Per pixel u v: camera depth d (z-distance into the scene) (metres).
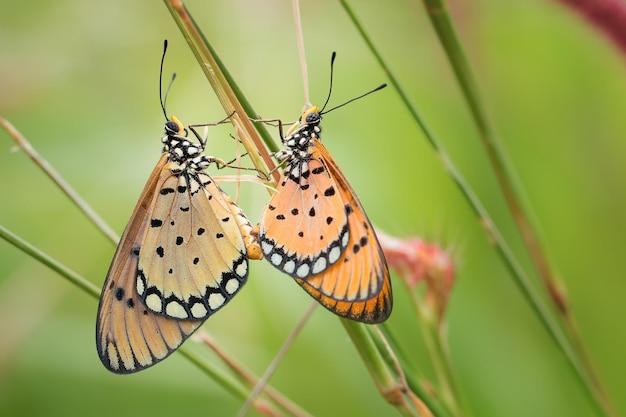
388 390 0.42
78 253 0.50
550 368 0.49
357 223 0.41
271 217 0.42
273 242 0.42
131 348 0.42
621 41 0.44
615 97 0.51
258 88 0.50
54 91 0.51
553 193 0.51
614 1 0.43
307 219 0.42
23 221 0.50
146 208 0.42
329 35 0.51
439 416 0.43
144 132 0.50
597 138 0.51
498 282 0.50
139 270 0.42
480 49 0.51
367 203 0.49
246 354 0.49
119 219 0.50
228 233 0.42
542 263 0.45
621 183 0.51
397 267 0.44
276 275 0.48
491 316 0.49
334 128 0.50
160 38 0.51
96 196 0.50
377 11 0.52
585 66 0.51
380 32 0.52
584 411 0.48
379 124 0.50
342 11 0.51
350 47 0.51
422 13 0.52
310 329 0.48
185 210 0.42
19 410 0.48
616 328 0.49
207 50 0.41
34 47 0.51
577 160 0.51
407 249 0.44
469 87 0.44
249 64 0.50
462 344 0.49
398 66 0.51
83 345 0.49
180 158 0.42
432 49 0.52
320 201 0.42
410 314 0.49
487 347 0.49
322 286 0.42
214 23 0.50
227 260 0.42
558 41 0.51
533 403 0.48
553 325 0.45
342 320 0.42
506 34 0.51
